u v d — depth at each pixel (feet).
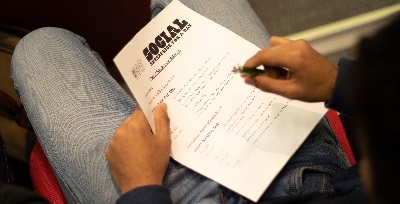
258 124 2.04
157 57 2.26
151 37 2.32
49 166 2.50
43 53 2.46
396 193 0.94
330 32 4.04
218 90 2.13
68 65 2.43
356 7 4.09
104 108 2.32
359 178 1.58
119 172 1.96
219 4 2.49
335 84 1.60
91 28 3.32
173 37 2.29
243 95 2.10
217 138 2.03
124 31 3.43
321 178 2.00
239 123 2.05
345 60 1.62
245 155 1.98
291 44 1.78
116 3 3.13
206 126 2.06
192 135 2.06
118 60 2.33
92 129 2.25
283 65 1.73
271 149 1.98
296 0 4.15
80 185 2.19
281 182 2.00
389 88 0.90
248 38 2.37
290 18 4.13
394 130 0.89
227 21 2.42
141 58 2.28
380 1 4.09
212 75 2.16
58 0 3.00
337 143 2.23
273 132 2.01
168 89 2.17
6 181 2.43
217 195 2.04
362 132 0.96
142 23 3.41
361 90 0.94
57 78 2.38
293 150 1.97
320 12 4.11
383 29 0.95
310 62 1.73
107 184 2.11
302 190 1.94
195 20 2.31
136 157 1.93
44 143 2.30
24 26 3.20
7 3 2.93
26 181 3.26
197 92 2.14
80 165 2.19
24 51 2.49
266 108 2.06
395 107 0.89
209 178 1.96
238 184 1.93
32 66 2.43
